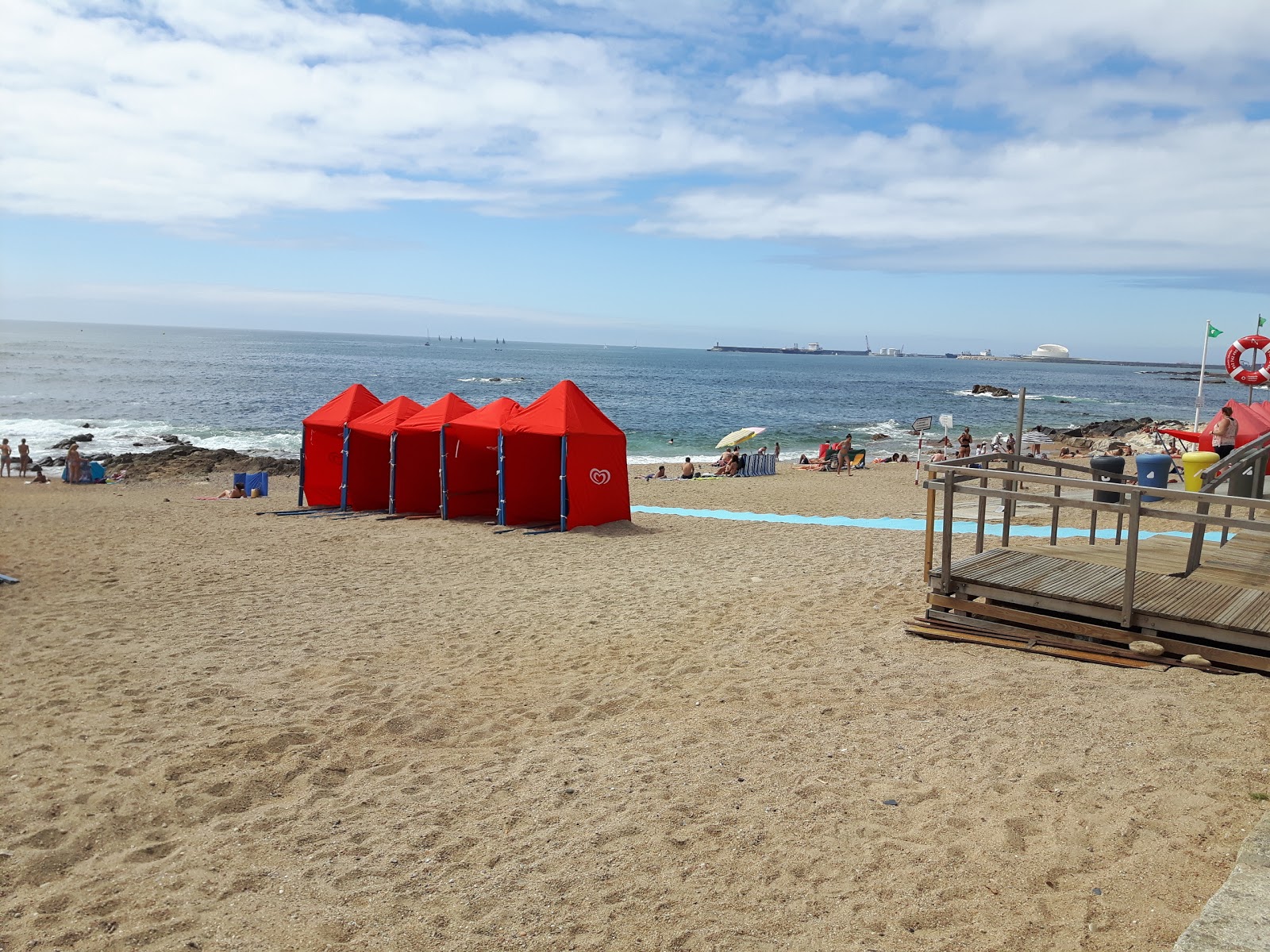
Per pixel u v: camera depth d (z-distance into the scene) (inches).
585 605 322.7
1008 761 154.3
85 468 906.7
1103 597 217.5
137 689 225.3
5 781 166.1
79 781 165.8
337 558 440.1
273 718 201.0
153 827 147.2
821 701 198.1
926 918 109.0
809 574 364.5
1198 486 484.1
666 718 195.6
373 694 219.1
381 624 299.4
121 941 112.4
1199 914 97.7
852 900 114.3
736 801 146.8
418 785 162.1
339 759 176.4
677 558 430.3
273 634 285.7
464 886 123.8
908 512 613.0
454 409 619.8
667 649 256.7
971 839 127.4
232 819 150.1
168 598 343.0
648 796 151.3
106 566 412.2
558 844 135.0
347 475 645.3
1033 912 108.0
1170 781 140.0
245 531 537.0
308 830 144.0
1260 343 598.2
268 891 124.4
